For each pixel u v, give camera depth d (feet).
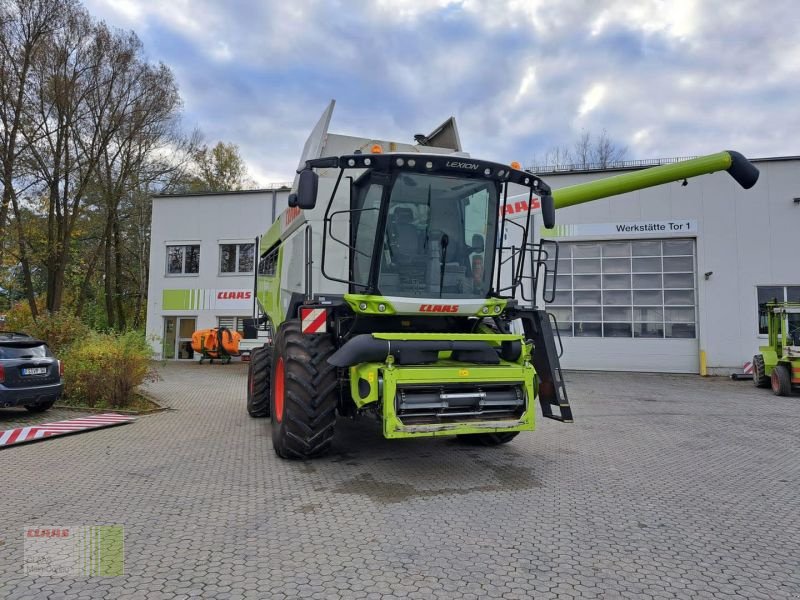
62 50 65.31
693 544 13.14
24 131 64.90
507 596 10.42
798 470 20.36
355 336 18.98
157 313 83.41
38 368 32.01
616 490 17.54
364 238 19.90
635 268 64.75
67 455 22.18
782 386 43.29
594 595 10.52
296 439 19.84
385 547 12.73
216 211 82.53
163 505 15.81
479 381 18.56
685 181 35.99
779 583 11.11
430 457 21.70
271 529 13.91
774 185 60.70
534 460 21.47
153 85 76.23
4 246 63.77
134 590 10.66
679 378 58.13
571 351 65.82
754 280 60.75
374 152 19.88
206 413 33.65
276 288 29.81
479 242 21.01
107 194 88.94
